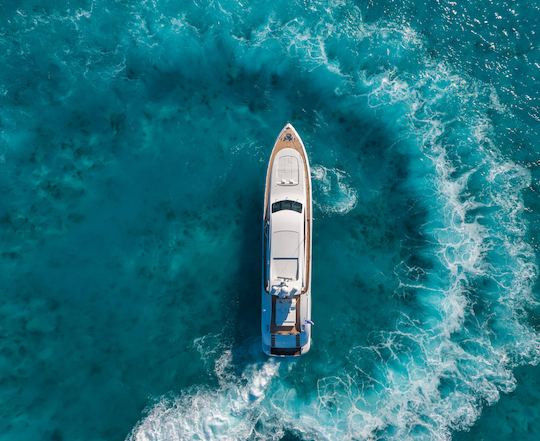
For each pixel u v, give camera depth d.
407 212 39.38
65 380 35.09
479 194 39.88
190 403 34.84
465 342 36.69
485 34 42.81
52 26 41.44
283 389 35.34
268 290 34.28
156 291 37.31
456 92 41.75
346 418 34.69
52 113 39.88
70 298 36.78
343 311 37.25
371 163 40.22
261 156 39.78
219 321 36.75
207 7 42.00
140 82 41.03
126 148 39.84
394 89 41.59
